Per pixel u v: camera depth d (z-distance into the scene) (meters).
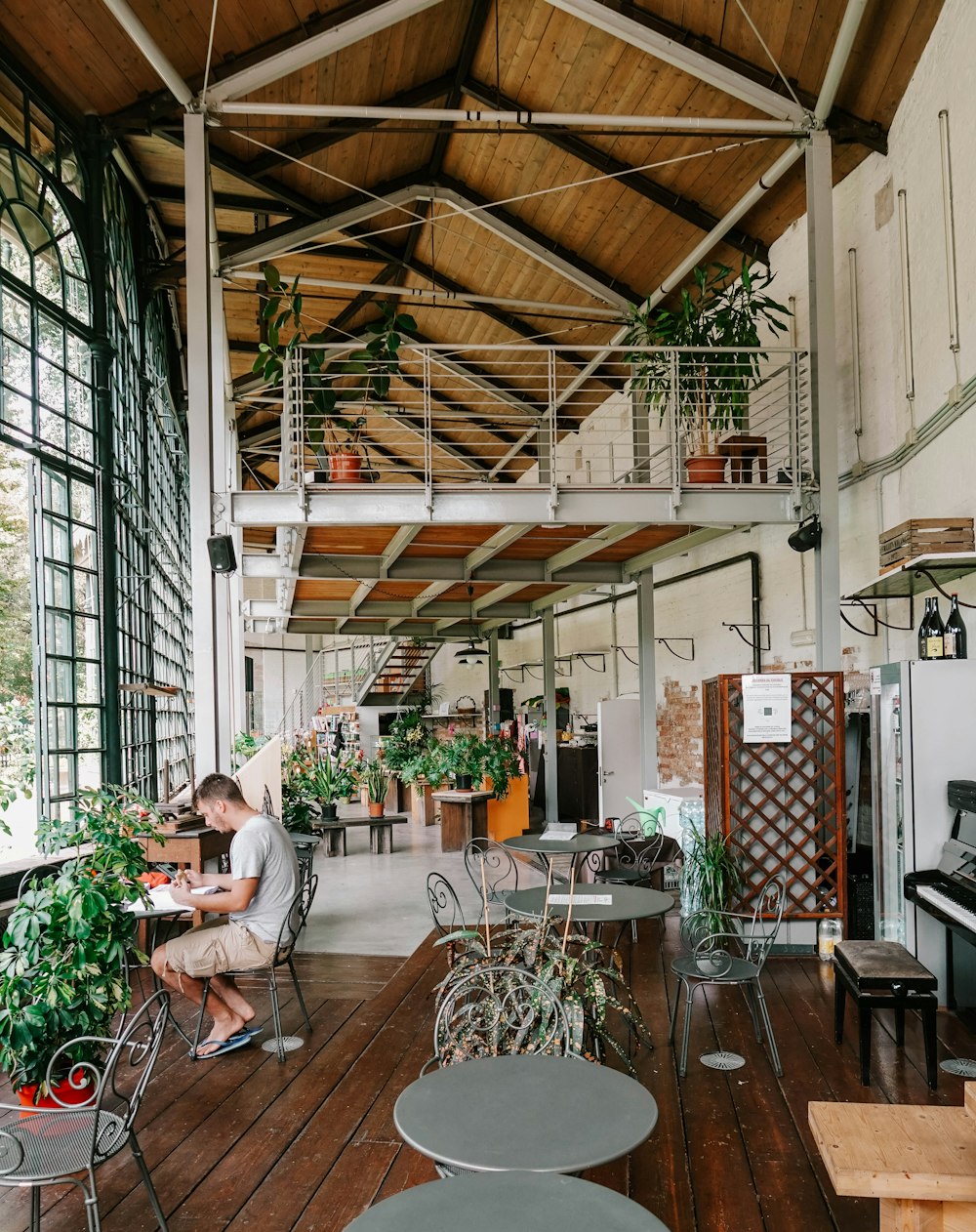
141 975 5.70
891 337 6.88
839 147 7.30
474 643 20.12
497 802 11.28
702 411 7.66
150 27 6.54
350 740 17.78
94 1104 2.60
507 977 3.45
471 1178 1.96
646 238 9.78
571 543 9.02
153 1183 3.24
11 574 5.92
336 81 8.05
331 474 7.55
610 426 12.93
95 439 7.19
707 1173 3.25
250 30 7.05
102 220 7.33
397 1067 4.25
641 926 6.80
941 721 4.99
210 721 6.55
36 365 6.32
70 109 7.07
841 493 7.70
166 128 7.50
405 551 9.47
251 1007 4.58
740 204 8.09
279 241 9.67
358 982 5.65
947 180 5.74
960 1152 2.36
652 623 9.80
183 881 4.64
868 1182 2.25
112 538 7.20
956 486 5.70
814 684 6.00
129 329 8.77
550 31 7.84
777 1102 3.80
